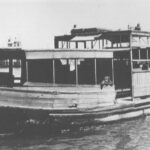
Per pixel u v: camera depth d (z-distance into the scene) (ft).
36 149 71.77
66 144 75.31
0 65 102.83
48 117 80.84
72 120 83.35
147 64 107.76
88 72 91.81
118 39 106.83
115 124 93.04
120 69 107.14
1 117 79.36
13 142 76.43
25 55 81.46
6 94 79.10
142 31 103.86
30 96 79.71
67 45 111.55
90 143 75.97
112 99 91.66
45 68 83.97
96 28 108.88
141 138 80.07
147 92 106.52
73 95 83.46
